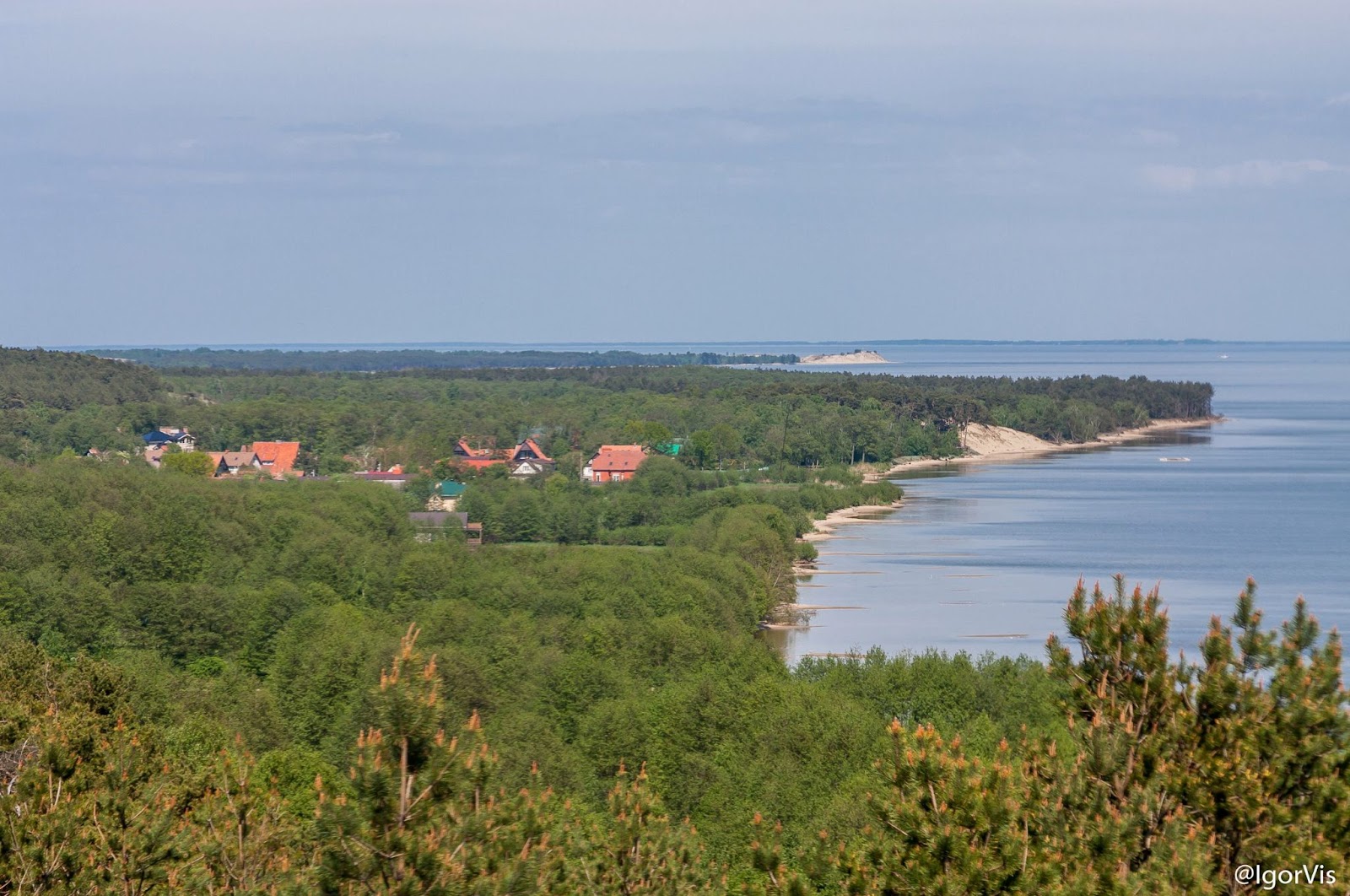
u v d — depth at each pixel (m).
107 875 37.84
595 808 74.38
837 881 32.06
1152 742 32.56
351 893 29.83
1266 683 34.25
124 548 163.50
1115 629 34.53
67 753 42.00
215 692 108.00
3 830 37.88
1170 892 29.39
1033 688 95.88
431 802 30.91
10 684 75.06
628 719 89.44
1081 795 32.06
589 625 131.75
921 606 175.88
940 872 30.05
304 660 111.44
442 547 183.50
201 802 42.69
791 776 79.69
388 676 31.58
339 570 166.88
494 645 120.81
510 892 30.56
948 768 31.47
